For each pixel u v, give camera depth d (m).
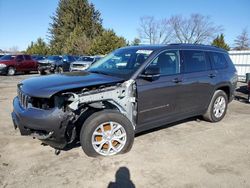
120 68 4.36
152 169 3.50
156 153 4.00
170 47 4.63
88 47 42.03
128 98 3.92
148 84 4.12
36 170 3.43
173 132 5.01
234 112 6.94
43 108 3.47
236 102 8.59
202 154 4.00
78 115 3.66
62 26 54.97
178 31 46.03
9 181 3.15
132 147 4.20
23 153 3.93
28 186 3.05
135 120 4.12
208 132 5.06
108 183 3.15
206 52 5.41
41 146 4.20
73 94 3.42
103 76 4.09
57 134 3.40
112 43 39.19
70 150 4.05
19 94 4.00
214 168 3.56
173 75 4.53
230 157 3.92
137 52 4.54
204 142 4.52
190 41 46.09
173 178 3.28
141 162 3.69
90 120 3.62
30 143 4.32
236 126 5.52
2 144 4.27
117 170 3.46
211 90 5.36
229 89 5.90
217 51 5.75
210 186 3.11
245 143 4.51
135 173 3.39
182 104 4.77
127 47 5.13
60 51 53.00
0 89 10.86
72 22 52.12
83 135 3.63
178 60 4.72
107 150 3.82
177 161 3.74
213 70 5.43
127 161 3.71
